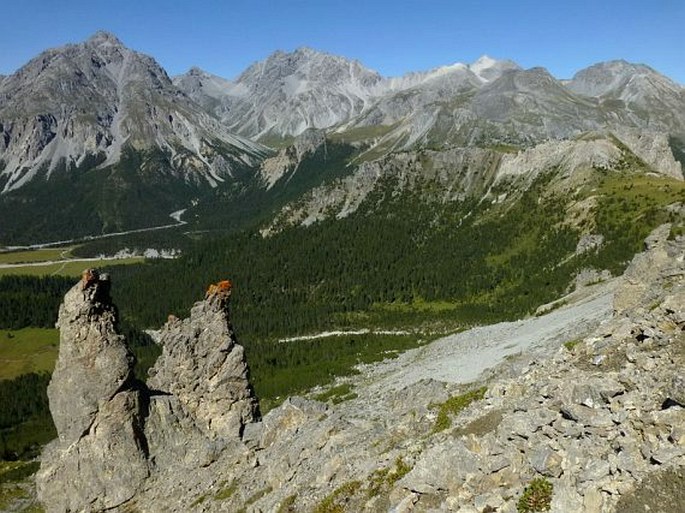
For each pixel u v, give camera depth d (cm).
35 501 9250
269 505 4647
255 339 19388
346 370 13775
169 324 7656
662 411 2730
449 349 13188
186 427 6750
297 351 16650
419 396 6831
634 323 4084
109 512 6231
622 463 2620
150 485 6309
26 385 16750
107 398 6412
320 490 4359
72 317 6444
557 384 3788
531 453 3072
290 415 6303
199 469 6159
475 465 3250
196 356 7150
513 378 4875
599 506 2534
